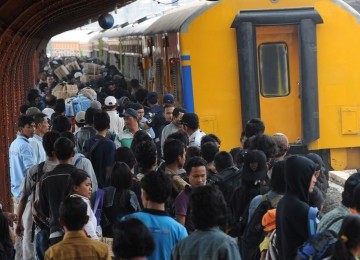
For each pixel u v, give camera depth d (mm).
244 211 12758
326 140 23672
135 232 7895
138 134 16859
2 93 21578
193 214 8930
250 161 12633
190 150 15070
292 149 23609
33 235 14500
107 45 64812
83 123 20969
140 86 35031
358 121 23766
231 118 23422
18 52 25375
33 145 17062
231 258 8727
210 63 23234
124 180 12500
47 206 12898
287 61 23781
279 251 10625
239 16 22984
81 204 9430
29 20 20234
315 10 23281
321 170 13438
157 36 29672
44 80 46781
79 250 9344
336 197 15125
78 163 14039
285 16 23062
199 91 23203
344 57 23625
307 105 23359
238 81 23375
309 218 10242
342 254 8172
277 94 23859
